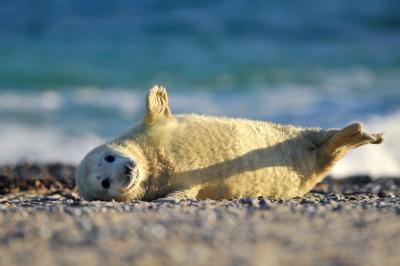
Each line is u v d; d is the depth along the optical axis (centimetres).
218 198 2539
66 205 2138
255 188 2553
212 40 10719
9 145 4912
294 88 7856
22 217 1841
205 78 8412
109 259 1369
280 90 7725
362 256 1380
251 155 2527
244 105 6650
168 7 12338
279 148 2619
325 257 1379
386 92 7444
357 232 1625
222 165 2483
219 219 1800
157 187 2494
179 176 2472
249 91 7644
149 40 10456
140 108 6575
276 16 12588
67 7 12125
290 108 6425
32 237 1561
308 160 2678
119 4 12438
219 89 7756
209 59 9525
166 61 9244
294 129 2741
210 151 2484
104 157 2436
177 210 1970
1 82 7694
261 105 6644
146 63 9006
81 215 1870
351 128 2556
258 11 12744
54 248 1464
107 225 1698
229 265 1321
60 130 5453
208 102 6825
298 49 10756
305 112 6159
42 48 9562
